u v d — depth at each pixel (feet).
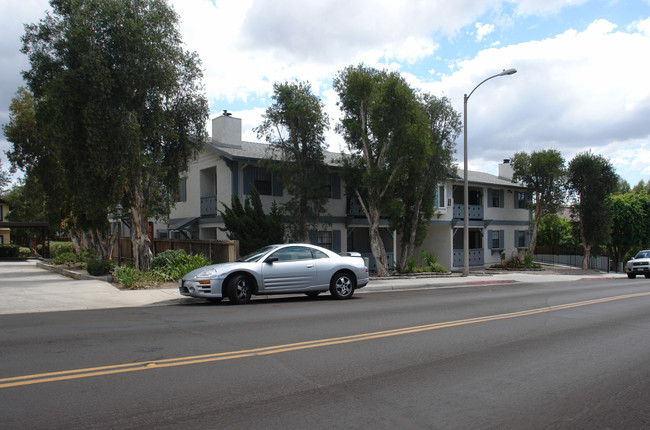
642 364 21.57
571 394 17.22
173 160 58.29
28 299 39.06
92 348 21.91
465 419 14.58
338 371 19.21
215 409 14.76
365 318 31.94
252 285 38.68
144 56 51.47
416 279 67.97
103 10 49.26
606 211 105.81
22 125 73.36
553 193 102.68
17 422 13.38
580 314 36.24
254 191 62.13
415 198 75.66
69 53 50.06
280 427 13.53
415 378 18.61
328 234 77.77
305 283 40.45
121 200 56.34
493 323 31.30
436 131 75.25
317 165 66.39
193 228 79.71
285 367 19.54
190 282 37.45
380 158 66.85
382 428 13.69
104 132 49.49
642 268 89.45
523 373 19.72
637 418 15.10
